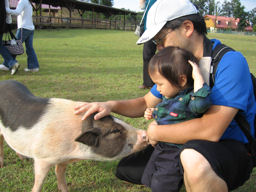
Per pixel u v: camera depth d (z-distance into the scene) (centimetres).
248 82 197
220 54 199
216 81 196
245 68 197
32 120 251
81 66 864
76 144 245
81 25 3388
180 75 196
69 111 256
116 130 249
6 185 273
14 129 257
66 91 567
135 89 608
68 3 3294
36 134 244
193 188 182
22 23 682
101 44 1591
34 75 698
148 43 568
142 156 265
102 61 989
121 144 250
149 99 269
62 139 241
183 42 204
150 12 213
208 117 193
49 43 1463
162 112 217
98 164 317
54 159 247
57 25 2936
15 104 269
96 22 4059
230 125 207
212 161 181
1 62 827
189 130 197
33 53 729
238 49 1669
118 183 284
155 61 203
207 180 178
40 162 250
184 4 200
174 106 208
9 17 659
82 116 254
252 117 210
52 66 836
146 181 237
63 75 716
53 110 255
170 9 199
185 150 189
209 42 208
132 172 259
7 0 642
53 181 284
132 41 1933
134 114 271
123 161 266
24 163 312
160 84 209
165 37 206
